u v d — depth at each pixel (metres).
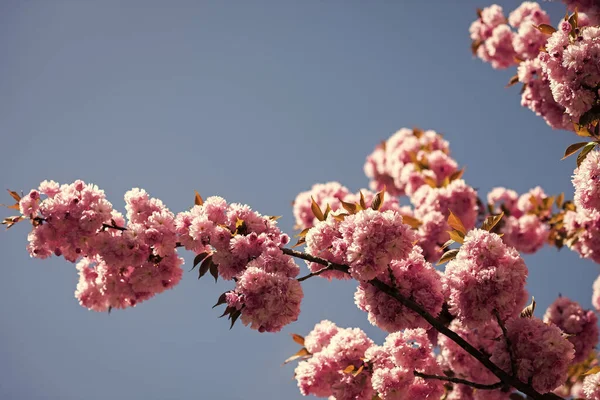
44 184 4.46
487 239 4.02
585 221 6.97
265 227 4.32
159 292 4.56
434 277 4.30
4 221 4.39
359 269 3.93
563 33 4.49
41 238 4.32
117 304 4.77
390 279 4.24
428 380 4.50
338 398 4.46
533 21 6.67
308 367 4.71
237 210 4.32
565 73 4.43
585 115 4.40
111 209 4.34
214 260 4.21
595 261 7.13
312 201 4.44
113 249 4.28
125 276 4.64
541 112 5.97
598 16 5.76
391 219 3.94
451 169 8.56
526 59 6.57
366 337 4.72
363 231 3.88
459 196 7.59
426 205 7.64
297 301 3.96
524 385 4.19
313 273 4.15
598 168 4.23
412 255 4.31
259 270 3.95
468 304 4.07
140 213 4.45
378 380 4.33
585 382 4.45
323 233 4.21
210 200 4.41
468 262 4.04
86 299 4.98
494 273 3.95
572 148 4.69
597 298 8.02
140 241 4.32
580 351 6.97
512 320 4.28
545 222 8.60
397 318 4.26
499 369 4.22
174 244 4.34
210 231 4.24
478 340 5.30
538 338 4.18
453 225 4.41
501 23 7.65
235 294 4.00
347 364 4.61
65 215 4.31
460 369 5.38
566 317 7.07
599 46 4.28
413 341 4.61
